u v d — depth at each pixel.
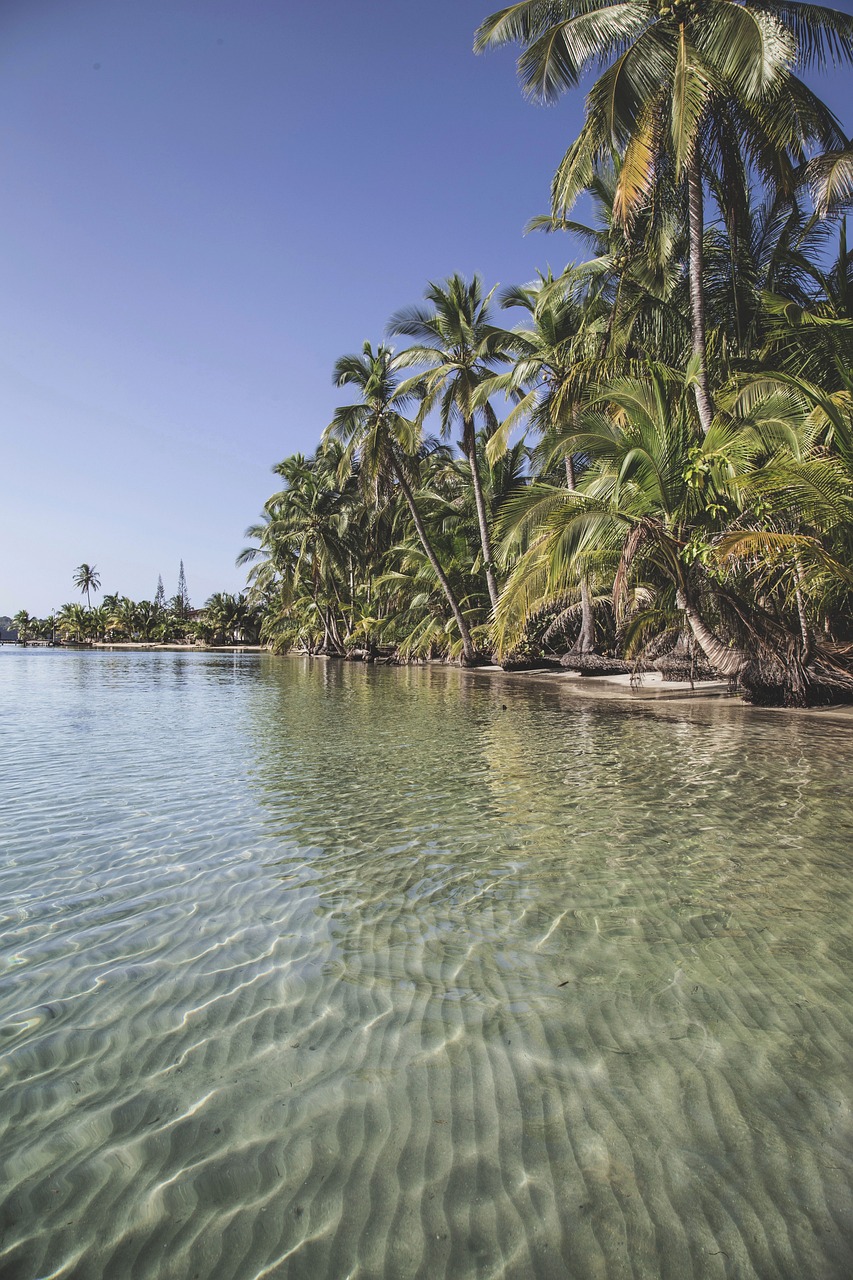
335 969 2.97
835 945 3.10
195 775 7.16
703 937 3.22
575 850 4.52
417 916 3.52
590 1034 2.46
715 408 13.29
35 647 113.75
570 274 18.95
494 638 16.91
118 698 18.08
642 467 12.15
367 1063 2.31
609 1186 1.80
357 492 42.84
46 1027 2.54
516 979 2.87
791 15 13.01
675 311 16.28
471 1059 2.33
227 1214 1.74
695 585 12.95
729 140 13.72
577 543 13.62
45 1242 1.66
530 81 14.03
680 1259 1.59
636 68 12.91
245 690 20.58
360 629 42.88
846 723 10.51
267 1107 2.11
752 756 7.70
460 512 33.16
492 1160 1.89
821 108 13.23
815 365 13.30
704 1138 1.96
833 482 10.28
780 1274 1.55
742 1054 2.33
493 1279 1.54
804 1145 1.92
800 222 15.61
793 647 12.63
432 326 26.55
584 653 23.81
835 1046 2.37
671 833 4.84
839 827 4.90
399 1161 1.89
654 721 11.13
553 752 8.27
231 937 3.29
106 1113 2.09
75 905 3.69
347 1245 1.64
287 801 5.98
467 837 4.85
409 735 9.95
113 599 125.12
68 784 6.73
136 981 2.88
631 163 12.81
